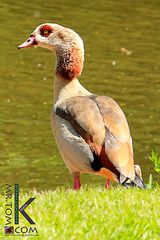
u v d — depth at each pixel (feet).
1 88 83.05
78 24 107.96
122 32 105.91
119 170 34.32
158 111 78.23
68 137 36.04
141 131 72.95
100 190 33.99
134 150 68.18
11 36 100.27
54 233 28.73
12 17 108.58
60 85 40.34
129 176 34.19
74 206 31.14
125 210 30.58
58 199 32.42
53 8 115.03
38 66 90.74
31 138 70.54
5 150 67.77
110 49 98.27
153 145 69.51
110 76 88.43
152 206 31.24
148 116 76.84
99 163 34.96
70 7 116.67
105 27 107.65
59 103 37.68
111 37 103.40
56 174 62.49
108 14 114.42
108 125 35.37
